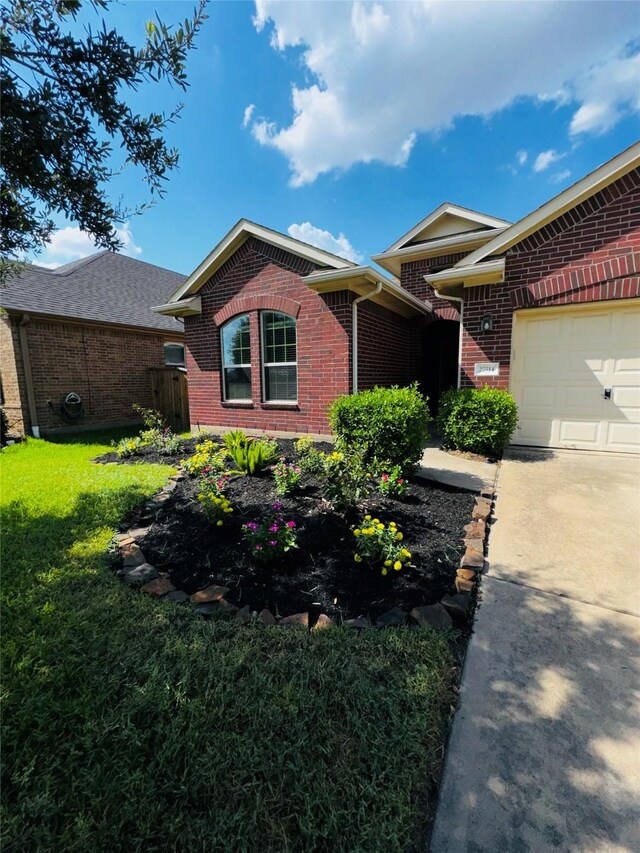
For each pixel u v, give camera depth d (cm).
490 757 151
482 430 586
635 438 588
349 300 684
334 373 713
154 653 200
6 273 302
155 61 212
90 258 1443
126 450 670
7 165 211
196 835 125
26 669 189
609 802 134
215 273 848
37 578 271
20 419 952
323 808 132
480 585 265
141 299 1365
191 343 918
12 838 123
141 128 235
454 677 188
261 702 171
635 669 193
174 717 165
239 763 146
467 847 122
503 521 364
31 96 195
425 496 421
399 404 482
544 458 580
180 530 354
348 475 382
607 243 553
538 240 597
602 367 597
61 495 446
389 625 222
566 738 158
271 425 808
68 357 1039
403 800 134
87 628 218
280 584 265
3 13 176
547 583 266
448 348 1089
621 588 260
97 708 169
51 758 148
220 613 234
